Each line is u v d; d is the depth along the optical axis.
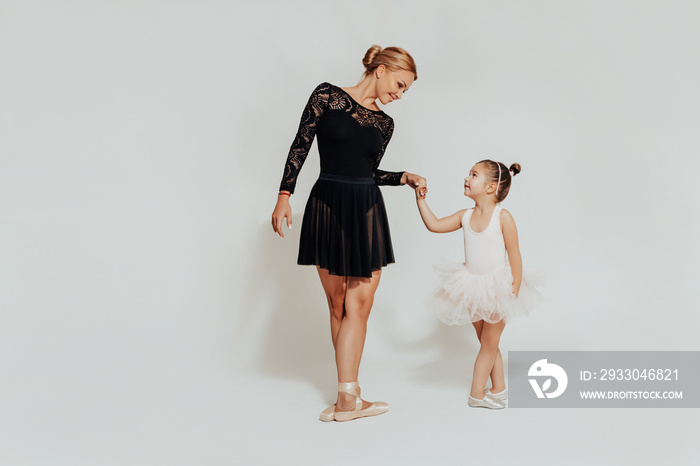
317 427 2.28
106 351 3.18
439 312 2.57
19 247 3.19
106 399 2.62
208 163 3.31
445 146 3.47
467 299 2.46
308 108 2.38
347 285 2.45
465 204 3.46
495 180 2.48
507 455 2.00
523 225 3.56
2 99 3.19
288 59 3.35
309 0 3.39
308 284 3.38
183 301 3.29
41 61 3.22
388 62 2.38
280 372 3.07
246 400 2.62
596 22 3.59
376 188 2.50
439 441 2.12
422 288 3.44
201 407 2.53
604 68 3.60
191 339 3.27
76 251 3.24
